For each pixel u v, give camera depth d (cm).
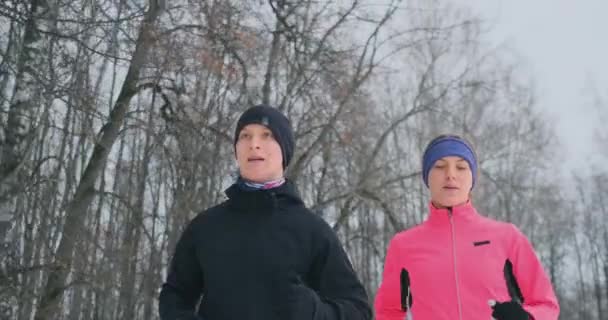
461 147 302
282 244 212
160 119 865
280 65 1173
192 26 731
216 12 768
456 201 296
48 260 697
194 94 845
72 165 836
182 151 852
